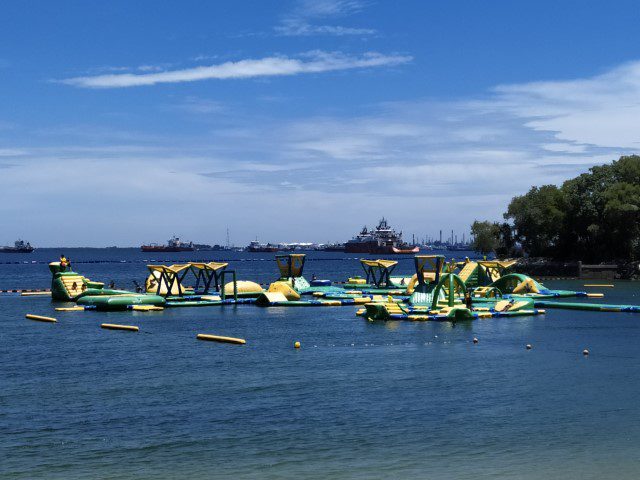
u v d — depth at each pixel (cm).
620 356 4584
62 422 3072
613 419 3052
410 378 3903
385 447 2700
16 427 2997
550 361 4409
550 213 15662
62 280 9500
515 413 3156
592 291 11144
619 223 14575
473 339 5347
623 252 14962
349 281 11769
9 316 7450
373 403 3347
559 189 16312
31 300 9688
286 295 8700
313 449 2683
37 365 4425
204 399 3456
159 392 3622
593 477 2383
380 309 6700
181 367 4306
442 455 2605
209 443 2764
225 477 2402
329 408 3262
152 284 9550
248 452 2653
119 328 6153
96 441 2798
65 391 3666
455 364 4316
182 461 2561
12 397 3538
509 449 2667
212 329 6141
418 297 7906
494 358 4525
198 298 8869
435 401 3375
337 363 4384
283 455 2617
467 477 2389
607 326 6191
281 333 5825
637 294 10450
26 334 5897
